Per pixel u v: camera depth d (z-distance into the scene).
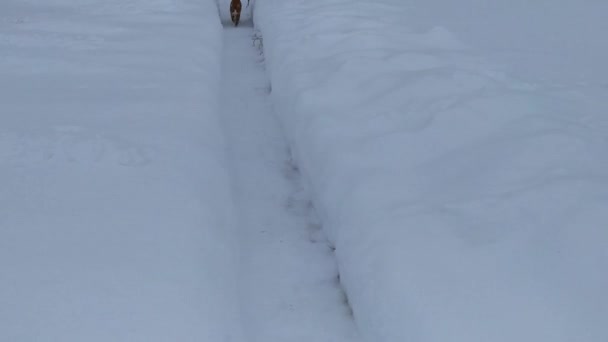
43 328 2.52
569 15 9.49
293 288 3.68
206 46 7.70
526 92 5.46
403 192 3.96
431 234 3.42
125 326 2.59
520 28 8.61
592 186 3.54
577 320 2.70
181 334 2.62
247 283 3.69
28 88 5.41
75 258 2.97
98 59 6.49
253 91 7.31
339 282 3.75
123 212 3.42
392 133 4.74
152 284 2.85
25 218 3.28
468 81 5.60
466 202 3.67
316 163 4.82
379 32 7.85
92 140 4.23
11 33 7.38
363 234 3.65
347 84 5.98
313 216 4.50
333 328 3.34
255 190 4.87
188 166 4.14
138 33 7.83
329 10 9.45
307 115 5.55
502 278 3.00
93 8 9.49
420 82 5.61
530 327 2.71
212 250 3.38
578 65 6.72
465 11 9.90
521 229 3.30
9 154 3.99
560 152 4.08
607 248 3.03
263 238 4.20
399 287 3.11
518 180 3.83
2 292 2.70
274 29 8.98
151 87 5.62
